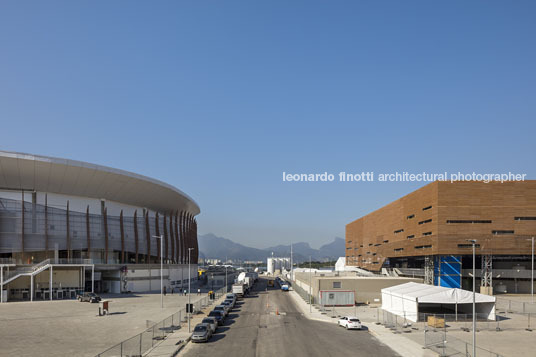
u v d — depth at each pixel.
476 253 79.38
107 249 92.19
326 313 56.28
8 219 79.00
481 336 40.59
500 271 87.25
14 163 78.81
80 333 41.28
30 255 80.75
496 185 80.88
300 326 46.12
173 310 58.56
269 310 60.12
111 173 91.19
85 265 80.44
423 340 38.44
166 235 115.50
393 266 125.19
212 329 41.38
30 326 45.44
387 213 113.69
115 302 69.94
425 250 86.25
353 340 38.34
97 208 94.69
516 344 36.97
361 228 147.25
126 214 102.50
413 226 93.38
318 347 35.38
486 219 80.12
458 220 80.25
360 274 109.31
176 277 119.56
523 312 57.84
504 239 79.38
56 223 84.69
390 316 52.97
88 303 68.19
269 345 36.19
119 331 42.31
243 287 82.25
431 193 83.25
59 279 78.88
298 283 100.50
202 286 117.44
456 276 82.69
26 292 75.12
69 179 86.44
